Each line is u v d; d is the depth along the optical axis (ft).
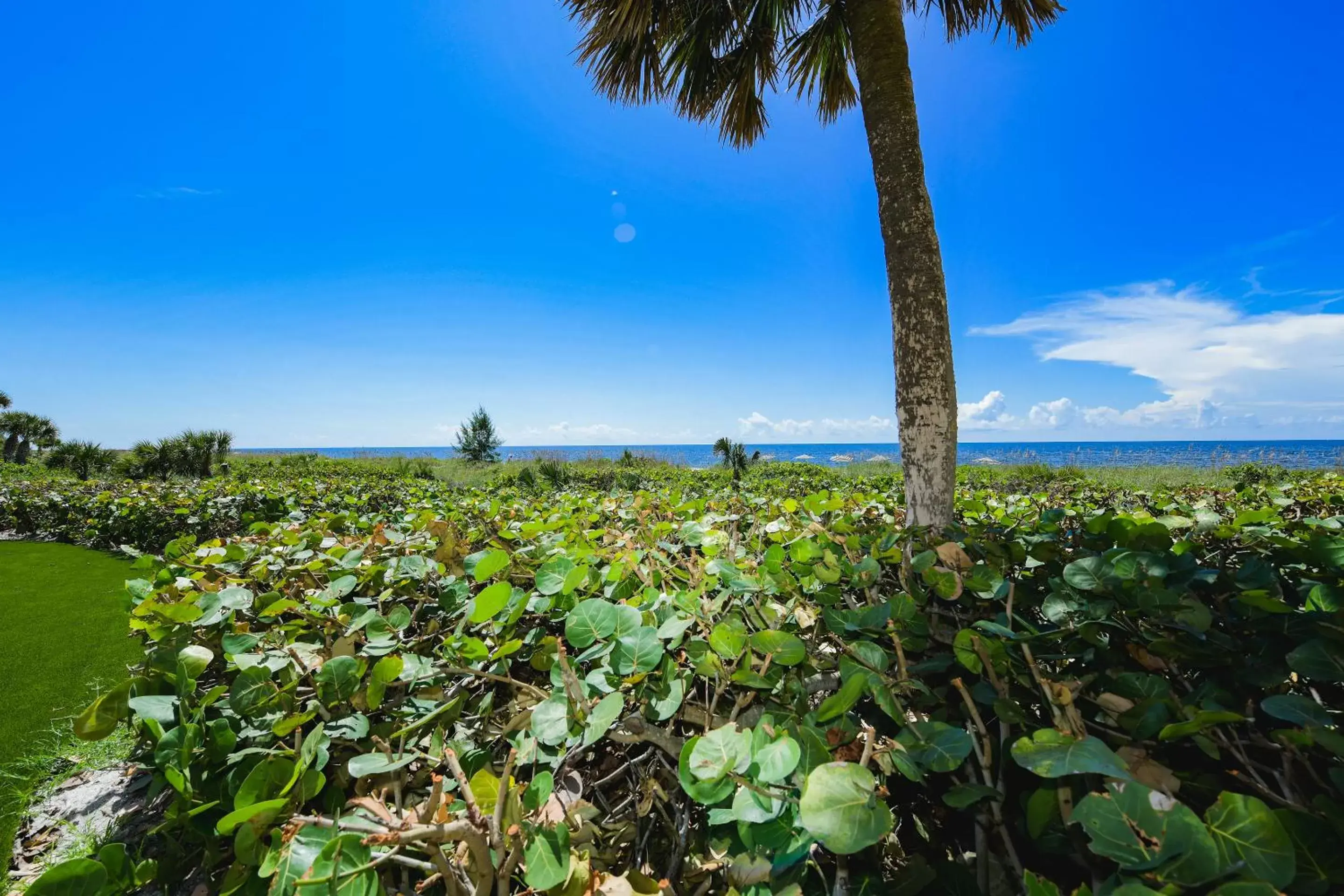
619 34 11.76
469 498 15.38
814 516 8.31
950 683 3.53
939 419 8.40
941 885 2.70
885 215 8.96
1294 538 5.42
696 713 3.94
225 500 18.45
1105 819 2.11
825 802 2.31
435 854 2.54
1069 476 30.12
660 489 21.97
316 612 5.24
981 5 12.96
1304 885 2.04
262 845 3.00
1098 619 3.56
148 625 5.35
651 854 3.62
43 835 5.98
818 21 13.51
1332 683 3.10
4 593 15.48
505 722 4.31
